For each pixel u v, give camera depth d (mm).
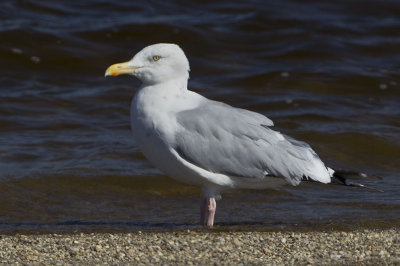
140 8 25828
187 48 23109
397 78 21391
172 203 12898
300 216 11930
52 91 19516
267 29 24688
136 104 10828
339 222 11484
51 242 9961
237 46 23453
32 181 13391
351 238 10227
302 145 11281
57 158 14898
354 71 21703
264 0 27203
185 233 10641
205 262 9062
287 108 18844
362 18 26266
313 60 22922
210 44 23312
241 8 26266
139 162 14859
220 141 10719
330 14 26391
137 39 23141
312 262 9047
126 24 23641
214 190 11094
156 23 23797
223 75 21469
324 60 22953
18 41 21953
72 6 25359
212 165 10734
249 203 12773
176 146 10570
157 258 9219
